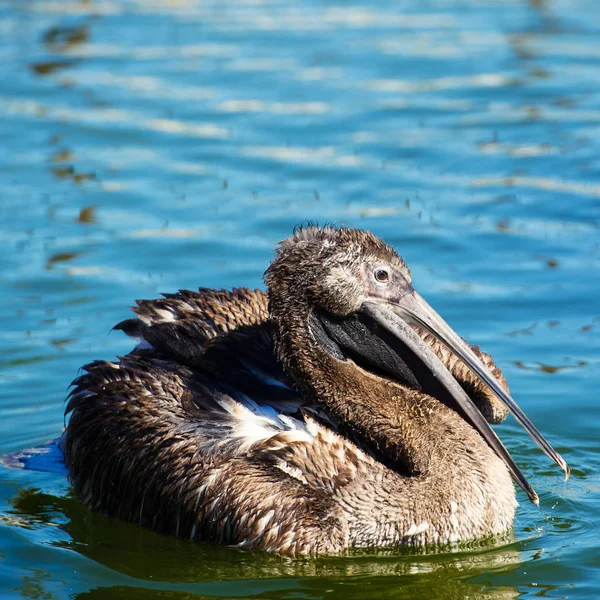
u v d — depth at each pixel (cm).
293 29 2705
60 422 1264
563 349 1388
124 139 2067
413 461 1027
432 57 2467
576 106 2178
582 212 1750
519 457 1183
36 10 2911
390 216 1742
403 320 1051
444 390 1049
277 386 1083
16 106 2223
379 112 2169
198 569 988
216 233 1695
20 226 1723
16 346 1402
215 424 1046
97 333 1436
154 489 1045
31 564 998
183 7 2930
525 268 1589
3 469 1178
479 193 1819
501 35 2617
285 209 1769
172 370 1096
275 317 1050
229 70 2409
